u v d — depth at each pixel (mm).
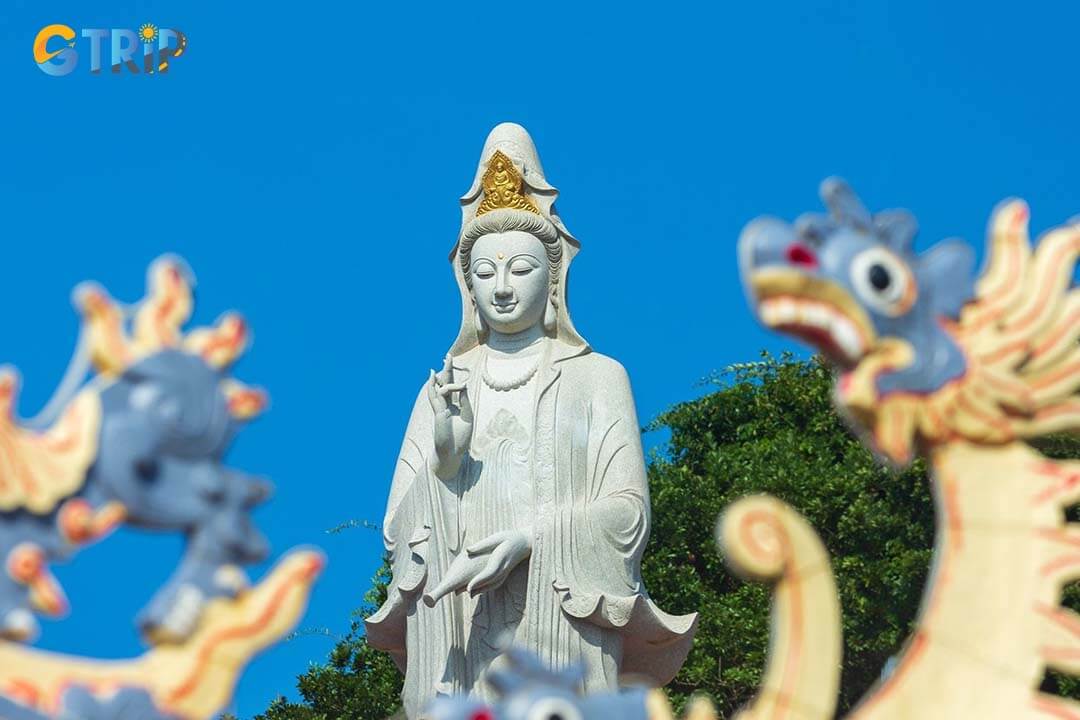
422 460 17234
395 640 17172
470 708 9742
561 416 16969
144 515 9852
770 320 10297
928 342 10508
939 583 10594
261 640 9961
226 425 9992
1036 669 10414
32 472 9672
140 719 9742
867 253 10367
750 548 10266
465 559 16328
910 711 10406
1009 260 10773
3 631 9633
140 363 9906
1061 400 10672
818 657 10227
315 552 10094
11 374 9734
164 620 9883
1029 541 10578
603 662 16328
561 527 16484
